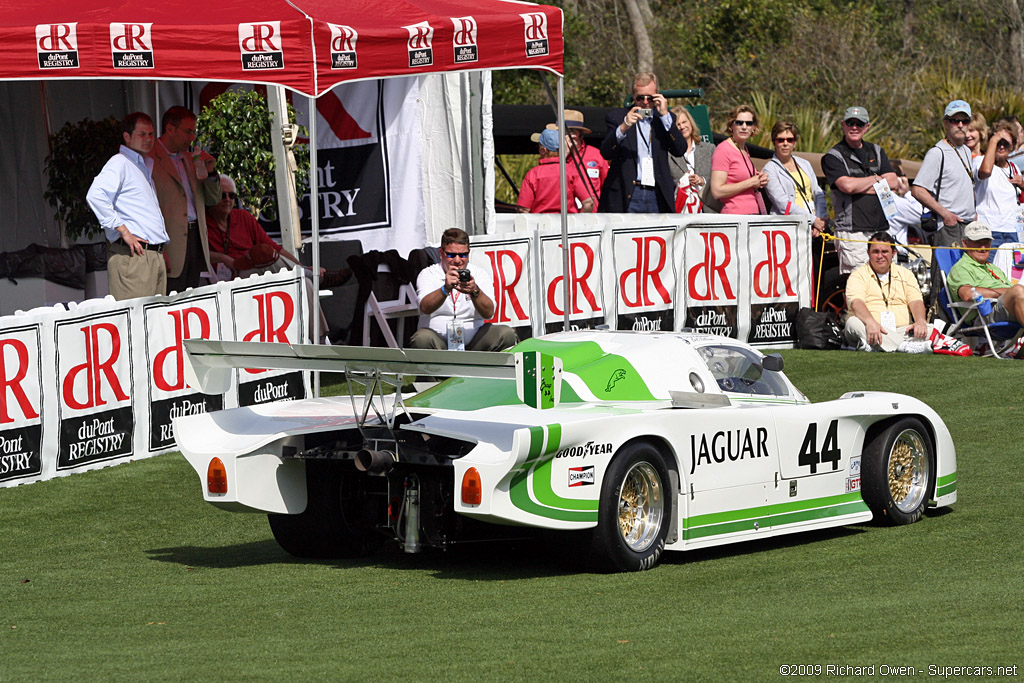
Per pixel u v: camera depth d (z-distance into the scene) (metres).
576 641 20.61
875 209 53.66
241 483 26.17
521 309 47.53
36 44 33.56
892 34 123.06
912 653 19.58
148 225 39.88
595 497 24.70
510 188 80.38
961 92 101.56
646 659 19.48
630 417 25.31
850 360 50.66
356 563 27.14
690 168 56.16
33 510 32.44
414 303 48.41
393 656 20.03
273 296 41.38
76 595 25.14
